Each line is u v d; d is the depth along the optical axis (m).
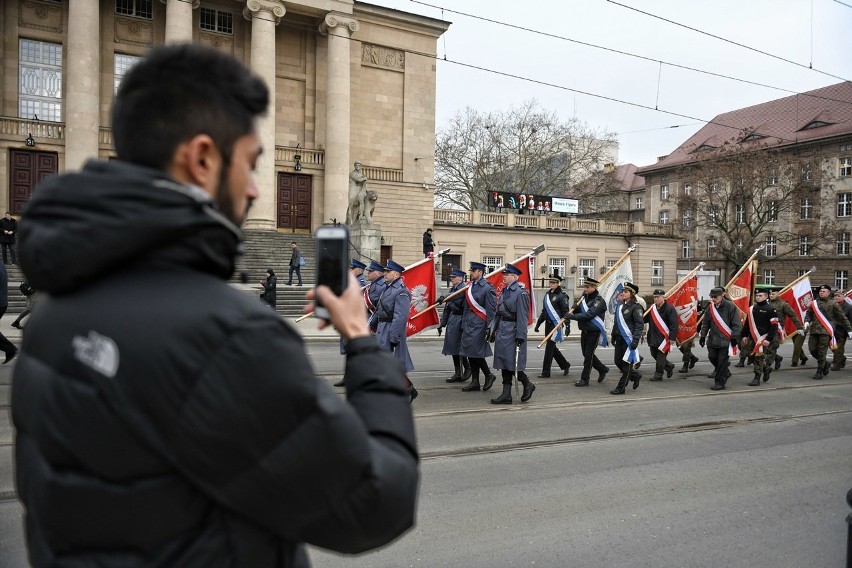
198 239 1.15
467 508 5.39
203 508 1.12
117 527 1.09
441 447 7.18
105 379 1.07
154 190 1.10
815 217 51.66
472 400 10.12
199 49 1.31
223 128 1.27
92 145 31.09
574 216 49.22
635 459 7.06
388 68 39.22
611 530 5.07
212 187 1.28
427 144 40.28
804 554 4.77
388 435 1.33
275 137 36.91
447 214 41.81
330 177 36.38
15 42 31.50
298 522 1.15
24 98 31.88
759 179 44.66
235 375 1.08
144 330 1.08
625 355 11.05
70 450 1.10
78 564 1.12
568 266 45.16
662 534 5.04
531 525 5.09
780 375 14.57
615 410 9.71
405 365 9.80
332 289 1.43
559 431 8.16
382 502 1.21
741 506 5.74
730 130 65.62
